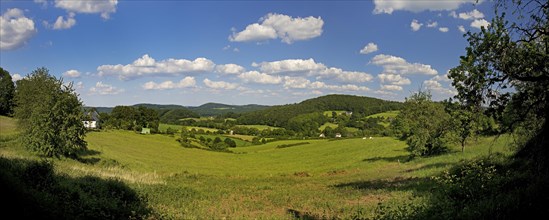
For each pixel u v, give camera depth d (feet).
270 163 217.77
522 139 63.00
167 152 249.14
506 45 36.22
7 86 290.76
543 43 36.94
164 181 96.68
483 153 100.48
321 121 460.14
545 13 35.53
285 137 391.45
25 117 158.92
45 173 53.42
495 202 37.83
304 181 120.37
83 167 96.02
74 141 117.80
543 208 32.76
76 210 43.80
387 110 488.02
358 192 75.61
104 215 45.44
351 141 292.20
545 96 37.40
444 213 38.65
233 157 259.80
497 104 38.11
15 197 36.76
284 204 66.49
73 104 118.32
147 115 383.65
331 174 143.02
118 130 343.87
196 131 397.80
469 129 42.29
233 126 455.63
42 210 38.06
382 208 51.08
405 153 184.96
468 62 36.52
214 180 123.03
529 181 43.09
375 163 158.92
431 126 142.61
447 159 115.44
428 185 70.90
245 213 58.65
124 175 92.38
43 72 171.83
